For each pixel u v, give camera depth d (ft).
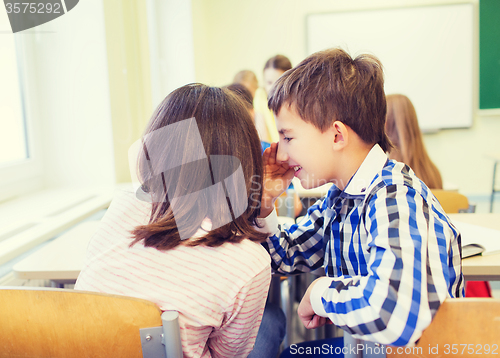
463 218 4.15
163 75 10.75
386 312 1.68
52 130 6.14
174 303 1.86
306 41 13.35
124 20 6.65
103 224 2.19
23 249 3.43
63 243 3.61
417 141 5.55
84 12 5.90
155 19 10.35
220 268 1.91
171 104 2.07
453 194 4.60
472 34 12.77
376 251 1.89
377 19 13.01
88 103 6.10
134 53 6.88
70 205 5.02
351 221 2.52
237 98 2.18
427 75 13.08
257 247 2.08
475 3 12.63
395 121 5.53
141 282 1.91
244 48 13.58
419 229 1.86
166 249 1.92
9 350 1.92
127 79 6.72
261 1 13.34
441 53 12.95
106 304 1.76
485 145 13.30
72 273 2.99
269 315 3.54
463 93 13.08
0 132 5.18
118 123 6.37
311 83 2.30
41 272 2.99
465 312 1.73
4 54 5.27
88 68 6.02
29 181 5.74
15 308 1.85
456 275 2.25
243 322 2.02
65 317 1.81
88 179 6.27
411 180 2.22
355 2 13.05
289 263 2.99
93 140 6.19
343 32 13.19
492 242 3.23
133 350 1.80
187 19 10.53
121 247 2.03
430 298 1.70
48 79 6.00
